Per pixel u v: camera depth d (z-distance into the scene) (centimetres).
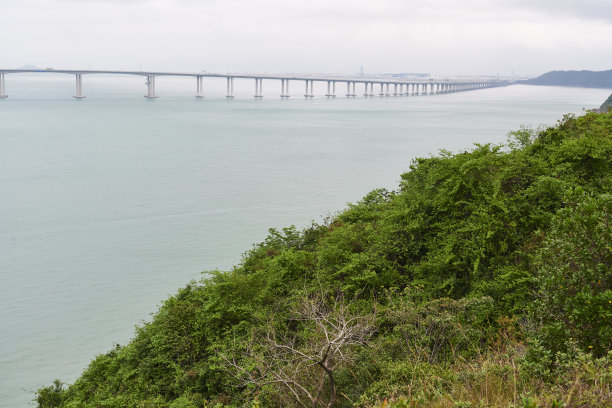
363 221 3572
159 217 11875
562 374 883
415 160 3562
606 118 3525
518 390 907
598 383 804
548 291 1095
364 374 1673
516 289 2056
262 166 18912
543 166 2775
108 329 6203
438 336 1706
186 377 2423
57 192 14738
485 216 2383
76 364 5434
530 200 2581
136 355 2956
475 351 1576
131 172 17925
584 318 982
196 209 12594
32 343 5875
